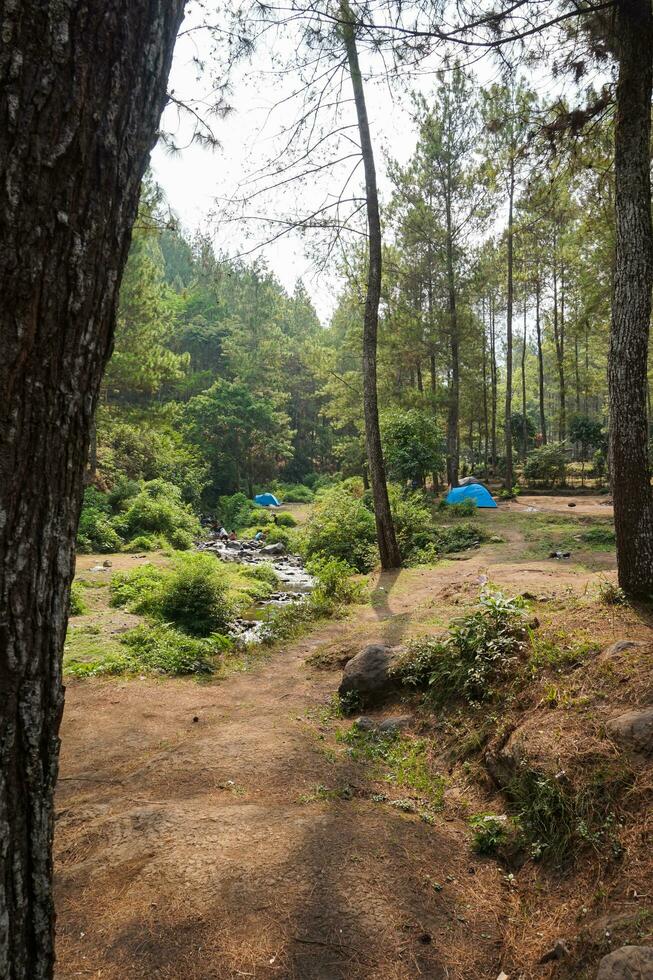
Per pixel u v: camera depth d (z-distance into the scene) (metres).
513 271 28.02
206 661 8.00
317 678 7.02
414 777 4.31
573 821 3.21
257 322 47.69
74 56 1.31
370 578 12.12
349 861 3.12
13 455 1.33
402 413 22.77
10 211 1.26
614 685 4.03
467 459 47.31
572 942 2.54
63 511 1.46
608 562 11.48
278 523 29.30
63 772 4.89
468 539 15.16
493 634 5.36
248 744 4.96
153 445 30.45
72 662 7.99
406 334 24.95
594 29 5.95
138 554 18.31
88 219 1.39
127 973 2.44
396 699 5.68
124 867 3.16
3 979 1.43
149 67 1.50
